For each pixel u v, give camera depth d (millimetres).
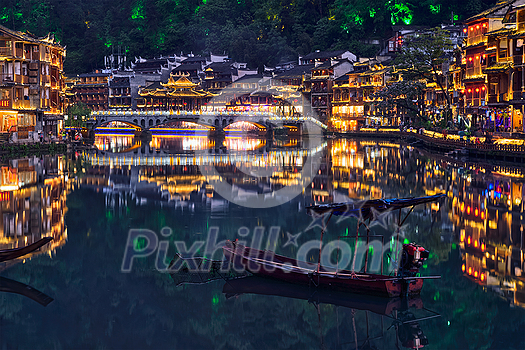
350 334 21781
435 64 121562
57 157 85812
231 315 23422
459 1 196250
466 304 23734
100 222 39000
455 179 57469
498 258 29406
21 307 24203
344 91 167250
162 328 22500
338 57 179375
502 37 84312
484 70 85562
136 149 111062
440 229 35250
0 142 84750
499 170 63969
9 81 91375
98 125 154750
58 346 21000
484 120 92062
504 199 45000
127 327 22516
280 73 189750
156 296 25438
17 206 43656
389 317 23219
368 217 25422
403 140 126875
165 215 41781
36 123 99812
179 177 64875
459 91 108000
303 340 21484
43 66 100562
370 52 193375
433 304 23938
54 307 24234
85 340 21453
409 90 125812
